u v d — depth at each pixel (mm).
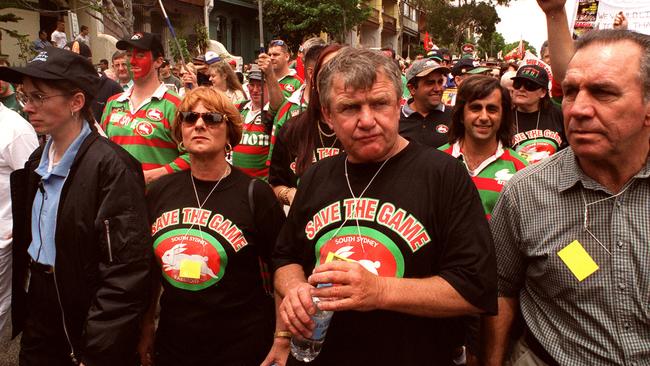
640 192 1796
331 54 3221
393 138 1917
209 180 2748
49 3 17281
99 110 5750
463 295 1799
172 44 16922
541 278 1980
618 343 1807
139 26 20516
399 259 1856
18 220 2766
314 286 1762
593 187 1841
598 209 1849
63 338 2613
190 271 2572
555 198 1946
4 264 3680
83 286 2494
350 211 1949
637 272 1784
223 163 2779
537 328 2027
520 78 4344
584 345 1873
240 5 27891
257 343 2686
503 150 3578
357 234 1908
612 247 1813
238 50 29156
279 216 2754
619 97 1659
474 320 2303
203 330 2605
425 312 1776
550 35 2430
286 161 3713
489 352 2209
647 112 1686
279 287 2104
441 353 1979
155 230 2697
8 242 3652
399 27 50062
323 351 1939
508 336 2201
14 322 2861
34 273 2625
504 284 2166
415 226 1865
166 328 2674
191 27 23734
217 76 6891
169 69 9492
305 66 4152
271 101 4855
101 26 17859
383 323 1867
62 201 2471
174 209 2701
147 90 4297
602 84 1663
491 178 3484
